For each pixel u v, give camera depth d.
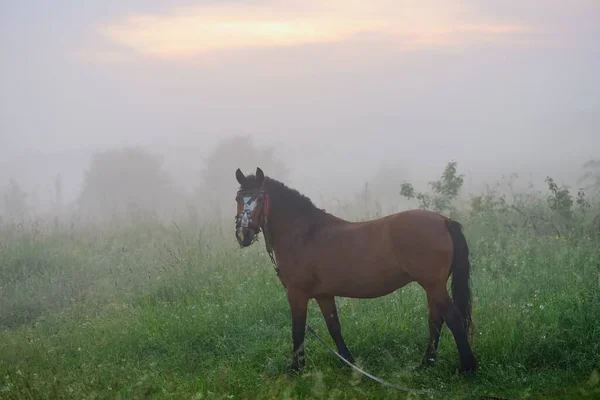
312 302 8.87
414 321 7.66
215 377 6.57
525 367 6.35
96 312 9.86
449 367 6.59
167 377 6.87
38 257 13.35
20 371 6.92
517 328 6.80
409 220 6.48
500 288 8.35
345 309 8.38
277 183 7.27
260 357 7.36
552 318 6.96
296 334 7.00
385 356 7.09
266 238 7.32
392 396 5.90
